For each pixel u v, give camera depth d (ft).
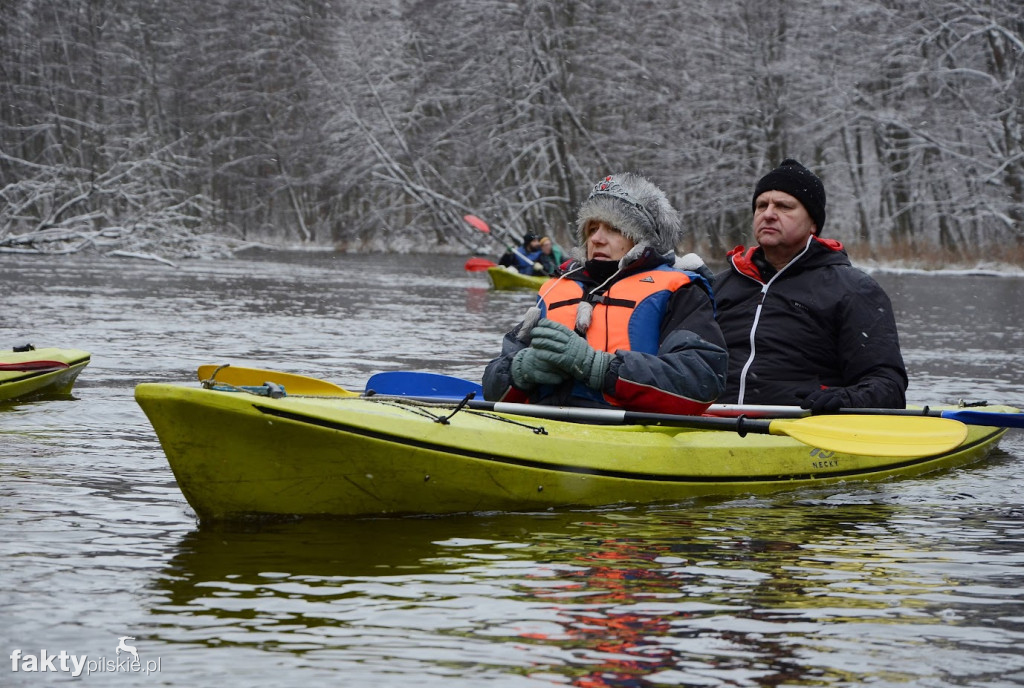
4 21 211.20
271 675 12.79
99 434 28.19
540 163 197.47
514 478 20.76
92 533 18.57
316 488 19.61
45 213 169.68
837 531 20.25
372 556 17.63
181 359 44.11
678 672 13.08
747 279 28.09
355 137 202.69
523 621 14.73
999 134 165.07
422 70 207.41
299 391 26.14
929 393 38.81
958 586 16.71
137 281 97.19
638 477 22.09
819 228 27.94
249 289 91.91
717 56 180.65
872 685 12.77
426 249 226.38
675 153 180.75
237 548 17.88
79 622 14.38
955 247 162.91
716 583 16.63
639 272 22.90
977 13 159.94
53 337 51.13
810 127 169.07
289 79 246.68
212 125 250.57
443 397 25.66
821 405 24.61
